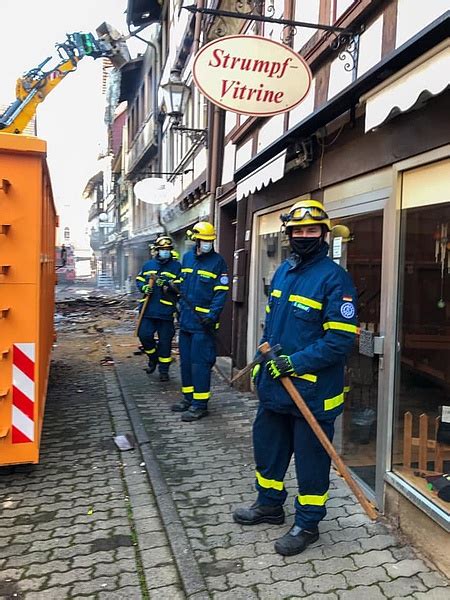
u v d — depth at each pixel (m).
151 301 6.82
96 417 5.36
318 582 2.56
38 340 3.53
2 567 2.73
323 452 2.78
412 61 2.56
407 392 3.15
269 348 2.82
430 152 2.77
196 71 3.62
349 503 3.38
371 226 3.46
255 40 3.69
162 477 3.81
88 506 3.41
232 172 7.75
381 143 3.22
